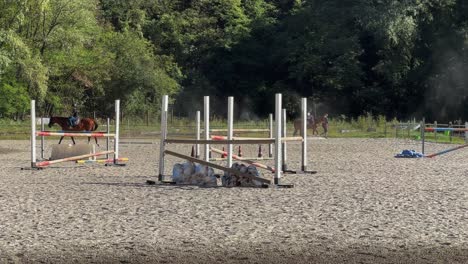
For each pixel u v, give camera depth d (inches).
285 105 4229.8
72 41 3280.0
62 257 496.4
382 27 4025.6
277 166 954.7
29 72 2908.5
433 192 860.0
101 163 1371.8
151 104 3772.1
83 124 1914.4
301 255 499.5
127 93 3713.1
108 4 4306.1
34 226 618.8
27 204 757.3
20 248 526.0
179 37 4350.4
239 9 4549.7
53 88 3484.3
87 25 3351.4
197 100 4217.5
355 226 615.2
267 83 4431.6
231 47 4387.3
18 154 1697.8
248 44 4414.4
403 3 4089.6
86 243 543.8
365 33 4291.3
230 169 941.8
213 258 491.5
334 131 3144.7
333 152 1752.0
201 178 970.1
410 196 820.0
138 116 3722.9
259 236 570.3
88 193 858.8
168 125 3189.0
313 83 4311.0
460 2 4153.5
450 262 475.8
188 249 521.0
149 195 840.3
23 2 2856.8
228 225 622.5
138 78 3705.7
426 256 494.9
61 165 1323.8
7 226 618.5
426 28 4146.2
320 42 4242.1
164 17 4347.9
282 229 601.9
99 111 3710.6
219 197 821.2
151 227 613.3
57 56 3287.4
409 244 536.4
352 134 2928.2
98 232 589.3
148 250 518.3
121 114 3713.1
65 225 623.8
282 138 1031.0
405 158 1520.7
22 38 3073.3
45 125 2923.2
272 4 4854.8
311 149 1899.6
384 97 4202.8
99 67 3560.5
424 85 4074.8
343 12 4276.6
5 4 2864.2
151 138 2600.9
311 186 935.7
